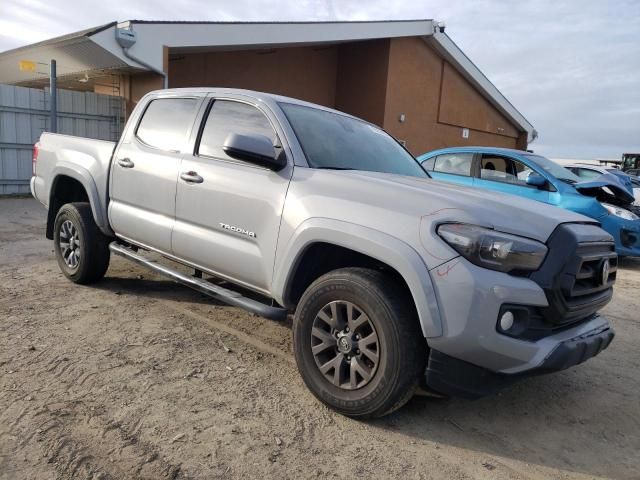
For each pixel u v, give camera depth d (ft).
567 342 9.41
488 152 28.68
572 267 9.39
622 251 26.02
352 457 8.95
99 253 16.88
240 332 14.30
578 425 10.78
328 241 10.05
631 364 14.23
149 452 8.60
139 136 15.33
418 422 10.34
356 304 9.75
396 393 9.30
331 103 65.16
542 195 26.35
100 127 46.11
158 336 13.56
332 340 10.26
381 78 60.54
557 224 9.62
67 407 9.77
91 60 43.04
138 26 39.73
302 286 11.39
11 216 31.96
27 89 42.19
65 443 8.66
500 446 9.76
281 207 11.02
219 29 44.19
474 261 8.73
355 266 11.04
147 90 43.88
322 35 51.34
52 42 43.60
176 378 11.28
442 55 65.67
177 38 42.14
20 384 10.53
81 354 12.12
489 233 8.82
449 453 9.37
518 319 9.03
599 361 14.33
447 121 68.95
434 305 8.80
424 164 31.09
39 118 43.19
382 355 9.37
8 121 41.63
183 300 16.61
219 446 8.92
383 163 13.55
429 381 9.11
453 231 8.93
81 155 16.97
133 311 15.31
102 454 8.46
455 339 8.70
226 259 12.21
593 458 9.59
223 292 12.46
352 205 10.05
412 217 9.35
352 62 63.21
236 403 10.41
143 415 9.70
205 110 13.75
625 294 21.97
